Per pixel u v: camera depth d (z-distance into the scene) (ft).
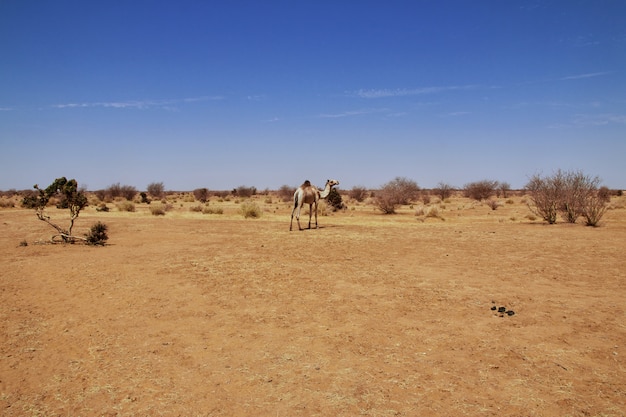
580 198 78.07
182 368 17.94
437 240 56.34
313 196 70.90
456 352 19.21
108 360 18.81
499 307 25.81
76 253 46.93
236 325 23.27
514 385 16.01
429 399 15.05
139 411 14.57
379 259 42.45
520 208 146.82
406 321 23.58
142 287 31.60
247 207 104.99
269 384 16.43
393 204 127.85
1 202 143.23
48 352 19.75
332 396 15.38
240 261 41.47
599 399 14.84
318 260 41.93
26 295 29.71
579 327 22.15
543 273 35.37
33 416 14.30
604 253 44.62
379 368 17.66
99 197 220.02
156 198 250.98
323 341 20.76
